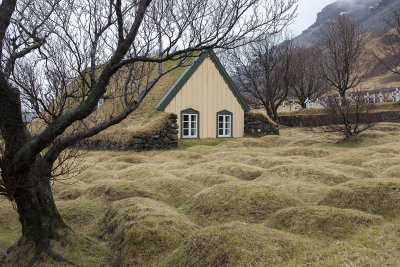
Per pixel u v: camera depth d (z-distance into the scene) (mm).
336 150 13211
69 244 5195
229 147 16078
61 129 4773
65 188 9000
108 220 6570
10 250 5230
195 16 4777
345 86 34594
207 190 7266
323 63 38500
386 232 4113
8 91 4531
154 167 10828
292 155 12594
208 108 21078
